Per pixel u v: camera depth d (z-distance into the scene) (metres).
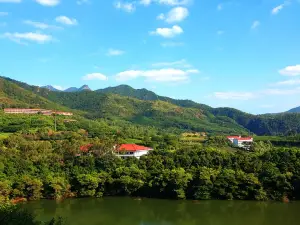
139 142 186.62
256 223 91.81
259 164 123.75
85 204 110.31
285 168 119.50
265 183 116.69
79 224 90.06
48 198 115.81
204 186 115.31
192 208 106.19
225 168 123.31
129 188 119.81
